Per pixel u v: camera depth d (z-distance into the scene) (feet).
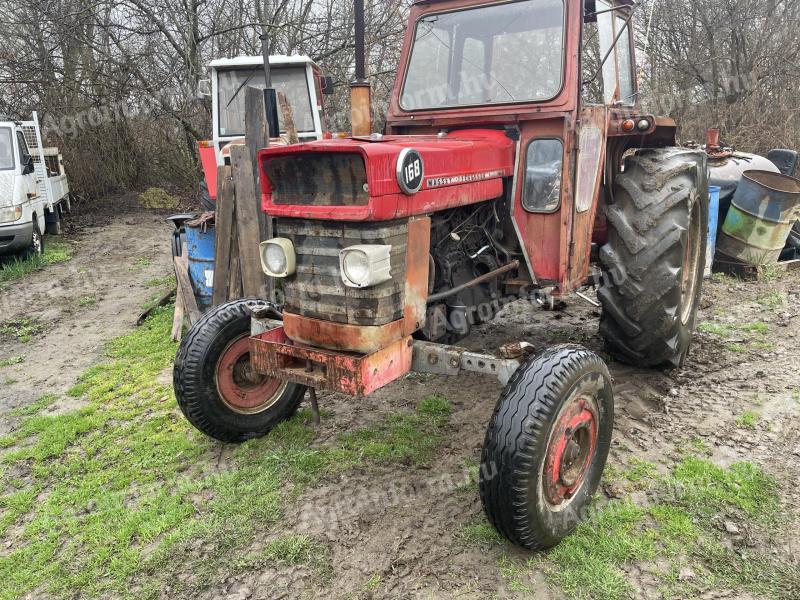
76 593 8.12
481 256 10.62
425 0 11.81
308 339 8.83
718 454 10.23
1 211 26.43
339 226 8.18
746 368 13.28
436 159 8.74
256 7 42.50
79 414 13.28
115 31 41.78
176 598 7.84
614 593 7.48
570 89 10.03
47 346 18.28
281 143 17.48
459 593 7.64
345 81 41.63
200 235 17.51
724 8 38.50
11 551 9.11
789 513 8.75
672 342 11.87
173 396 13.78
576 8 10.33
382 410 12.34
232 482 10.10
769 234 19.47
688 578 7.71
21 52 42.93
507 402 7.75
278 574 8.11
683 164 11.65
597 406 8.67
